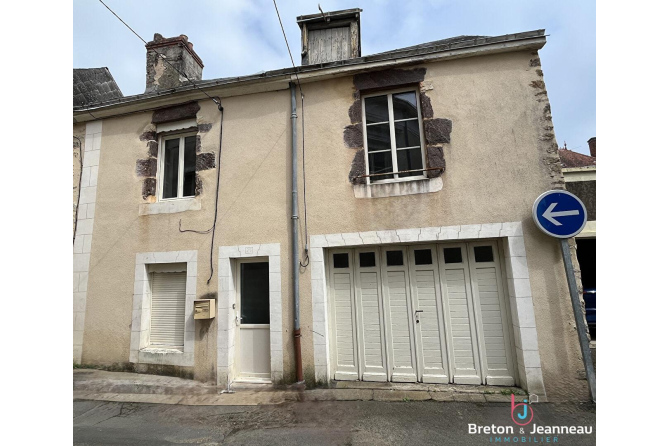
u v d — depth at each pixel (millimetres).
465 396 3789
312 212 4590
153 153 5488
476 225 4117
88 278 5234
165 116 5449
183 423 3525
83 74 7430
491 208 4125
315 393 4039
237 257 4754
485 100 4375
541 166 4105
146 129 5512
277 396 4059
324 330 4305
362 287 4488
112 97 7684
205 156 5125
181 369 4633
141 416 3719
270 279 4566
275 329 4441
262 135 4984
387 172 4633
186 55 6938
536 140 4172
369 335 4391
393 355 4297
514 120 4266
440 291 4281
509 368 3998
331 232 4480
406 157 4625
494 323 4102
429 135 4418
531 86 4301
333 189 4578
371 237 4340
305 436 3166
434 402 3705
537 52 4355
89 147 5707
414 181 4363
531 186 4086
